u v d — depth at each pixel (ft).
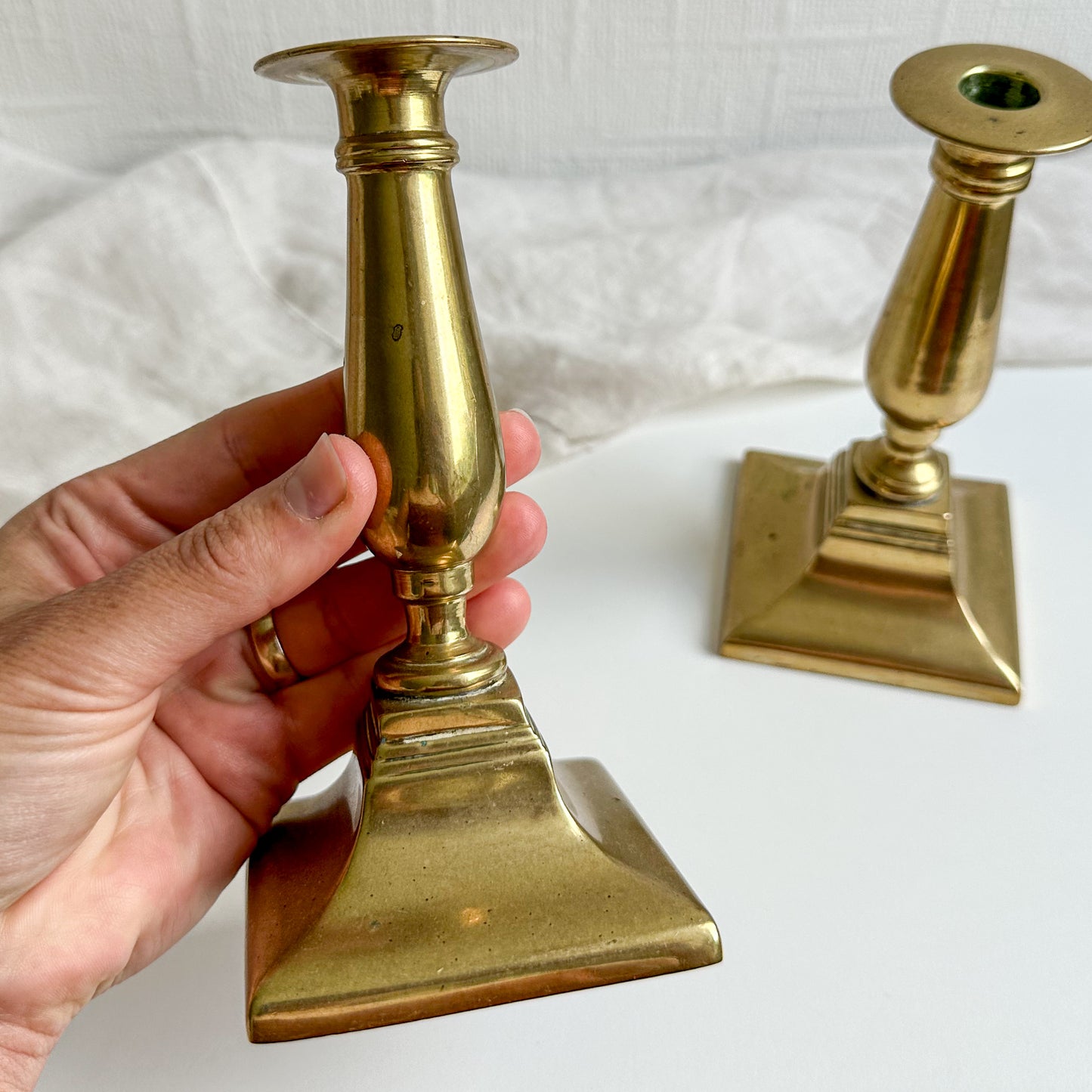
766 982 1.55
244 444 1.78
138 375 2.55
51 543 1.71
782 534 2.32
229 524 1.26
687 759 1.90
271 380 2.60
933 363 1.91
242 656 1.72
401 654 1.35
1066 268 2.89
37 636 1.27
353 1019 1.17
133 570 1.30
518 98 2.75
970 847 1.76
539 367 2.67
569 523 2.46
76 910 1.45
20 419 2.44
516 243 2.80
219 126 2.67
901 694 2.06
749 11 2.64
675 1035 1.48
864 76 2.77
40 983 1.40
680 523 2.46
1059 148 1.58
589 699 2.02
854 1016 1.51
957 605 2.11
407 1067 1.44
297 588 1.34
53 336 2.49
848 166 2.82
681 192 2.85
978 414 2.82
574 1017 1.51
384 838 1.27
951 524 2.14
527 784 1.30
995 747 1.94
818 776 1.88
